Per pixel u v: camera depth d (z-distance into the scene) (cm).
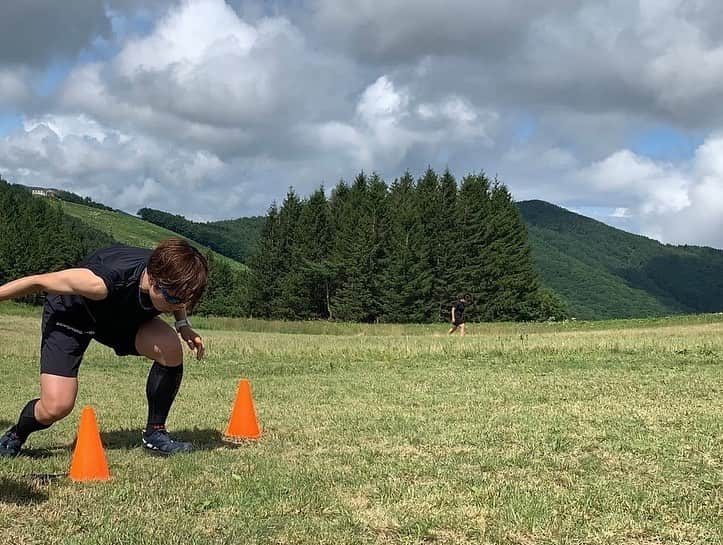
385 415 803
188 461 554
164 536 379
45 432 694
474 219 6238
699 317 3591
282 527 399
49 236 8081
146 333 565
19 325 3000
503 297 6200
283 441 651
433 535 389
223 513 425
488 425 725
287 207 6850
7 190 8894
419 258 6141
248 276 7025
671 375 1182
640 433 671
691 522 410
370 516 419
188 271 500
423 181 6656
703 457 575
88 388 1145
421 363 1518
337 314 6328
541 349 1666
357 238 6303
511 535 388
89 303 512
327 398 971
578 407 845
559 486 489
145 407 895
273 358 1672
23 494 455
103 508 431
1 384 1179
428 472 526
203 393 1070
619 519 414
